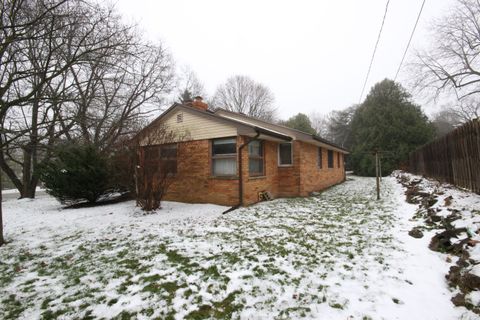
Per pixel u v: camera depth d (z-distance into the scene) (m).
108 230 5.86
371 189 12.24
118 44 6.05
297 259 3.77
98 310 2.69
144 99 15.62
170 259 3.96
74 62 5.66
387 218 5.93
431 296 2.66
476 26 15.92
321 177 13.43
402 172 19.97
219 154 8.98
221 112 12.95
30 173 13.55
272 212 7.34
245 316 2.50
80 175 8.99
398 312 2.44
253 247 4.35
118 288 3.12
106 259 4.08
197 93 32.00
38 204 10.61
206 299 2.82
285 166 11.03
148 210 7.84
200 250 4.30
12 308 2.79
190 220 6.62
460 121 31.72
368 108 26.20
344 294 2.79
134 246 4.65
